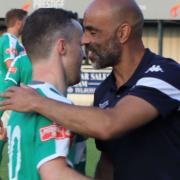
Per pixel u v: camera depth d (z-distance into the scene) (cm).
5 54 1244
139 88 500
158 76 505
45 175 466
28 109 477
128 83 534
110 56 525
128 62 532
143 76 514
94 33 522
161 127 512
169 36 4428
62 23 504
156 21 4259
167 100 498
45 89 492
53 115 474
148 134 514
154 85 500
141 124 496
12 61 1216
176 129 514
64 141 474
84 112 481
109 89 556
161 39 4181
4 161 1455
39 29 502
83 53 521
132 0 527
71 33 507
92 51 527
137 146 517
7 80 1195
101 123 481
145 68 530
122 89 538
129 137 520
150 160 515
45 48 500
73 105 486
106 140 512
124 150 524
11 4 4156
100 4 520
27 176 478
